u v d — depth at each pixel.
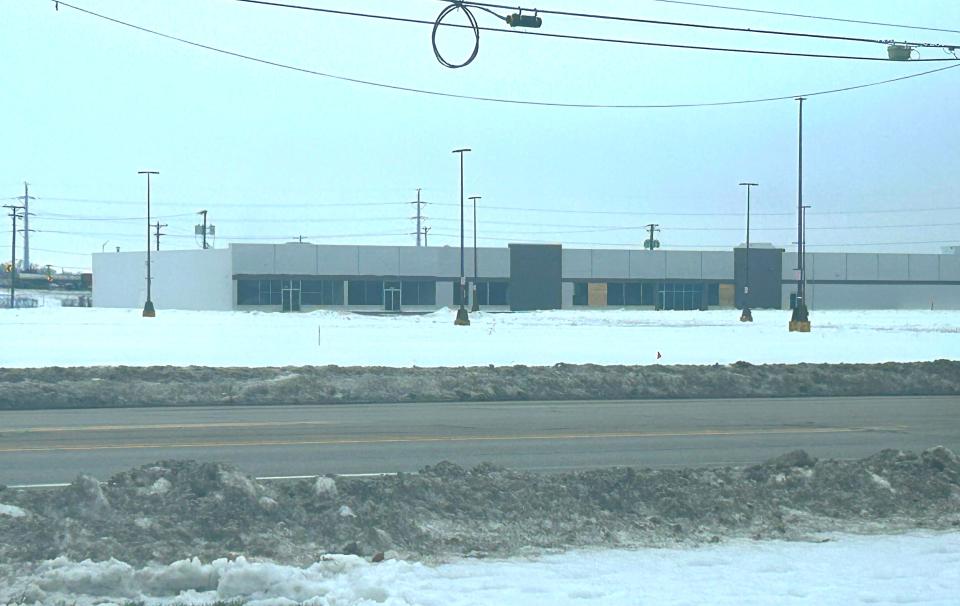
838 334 86.44
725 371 48.44
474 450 26.67
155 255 172.62
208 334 79.44
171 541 15.70
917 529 18.28
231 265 153.00
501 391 43.00
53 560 14.21
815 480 20.58
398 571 14.58
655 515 18.45
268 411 36.47
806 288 181.12
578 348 67.31
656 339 77.56
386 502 17.94
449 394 42.34
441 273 165.38
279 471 22.84
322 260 158.00
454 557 15.86
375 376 44.28
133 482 17.97
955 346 73.06
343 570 14.41
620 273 173.88
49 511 16.64
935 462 21.86
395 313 157.62
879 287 185.62
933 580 14.62
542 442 28.42
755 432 31.30
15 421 32.75
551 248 170.12
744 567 15.33
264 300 155.38
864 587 14.23
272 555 15.41
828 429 32.31
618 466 24.30
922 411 38.44
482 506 18.28
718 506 18.77
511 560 15.70
